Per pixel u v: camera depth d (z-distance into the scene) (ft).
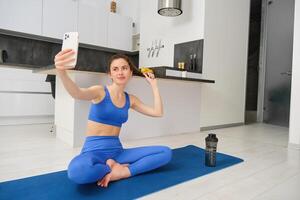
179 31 11.88
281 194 4.22
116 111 4.66
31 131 9.78
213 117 11.94
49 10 12.01
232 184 4.65
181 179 4.76
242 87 13.67
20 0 11.16
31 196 3.78
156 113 5.30
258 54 15.70
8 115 11.05
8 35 10.81
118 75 4.62
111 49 13.67
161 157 5.05
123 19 14.76
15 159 5.83
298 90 7.97
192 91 10.77
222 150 7.52
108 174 4.34
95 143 4.63
